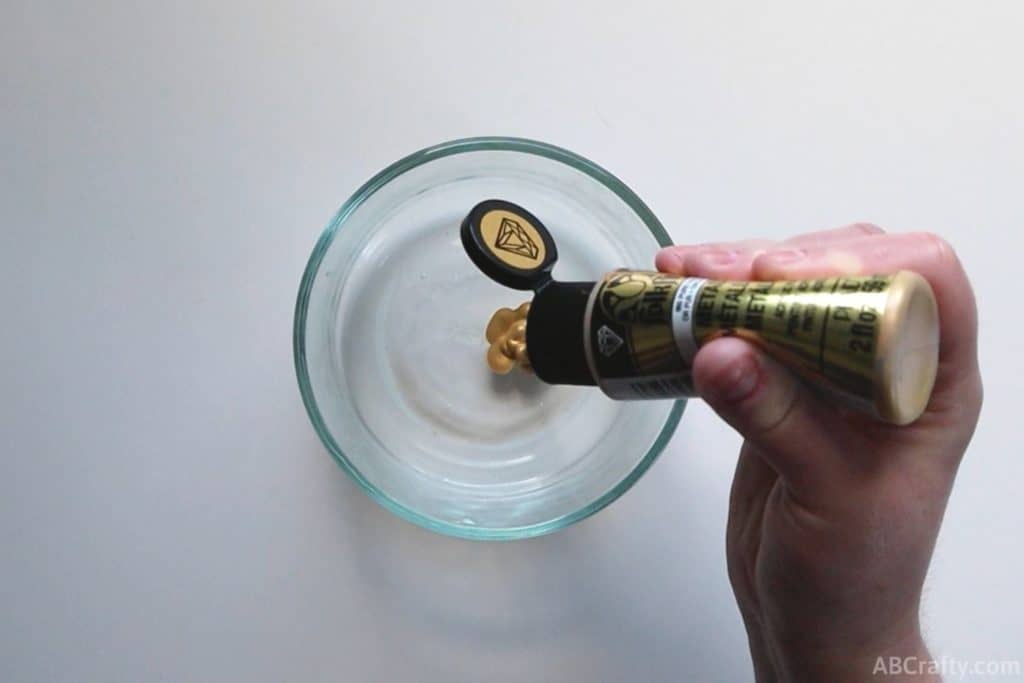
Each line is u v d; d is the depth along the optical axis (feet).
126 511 1.26
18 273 1.28
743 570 1.18
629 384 0.93
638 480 1.26
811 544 0.98
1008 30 1.36
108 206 1.29
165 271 1.29
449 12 1.34
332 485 1.27
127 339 1.28
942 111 1.36
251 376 1.28
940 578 1.27
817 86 1.35
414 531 1.27
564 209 1.33
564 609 1.27
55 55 1.31
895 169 1.34
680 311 0.87
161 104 1.31
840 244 0.95
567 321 0.96
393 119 1.32
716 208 1.33
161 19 1.32
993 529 1.28
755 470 1.18
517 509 1.27
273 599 1.25
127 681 1.24
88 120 1.30
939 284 0.94
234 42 1.32
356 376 1.30
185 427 1.27
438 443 1.30
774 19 1.36
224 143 1.31
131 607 1.24
